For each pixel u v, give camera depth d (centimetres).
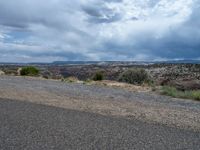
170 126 876
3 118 869
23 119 864
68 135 713
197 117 1063
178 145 664
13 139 669
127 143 666
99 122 864
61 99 1390
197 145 670
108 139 691
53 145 636
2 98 1327
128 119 955
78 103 1280
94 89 2097
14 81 2541
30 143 645
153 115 1056
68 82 2898
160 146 652
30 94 1540
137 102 1434
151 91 2180
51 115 937
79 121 865
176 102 1560
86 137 701
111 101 1412
